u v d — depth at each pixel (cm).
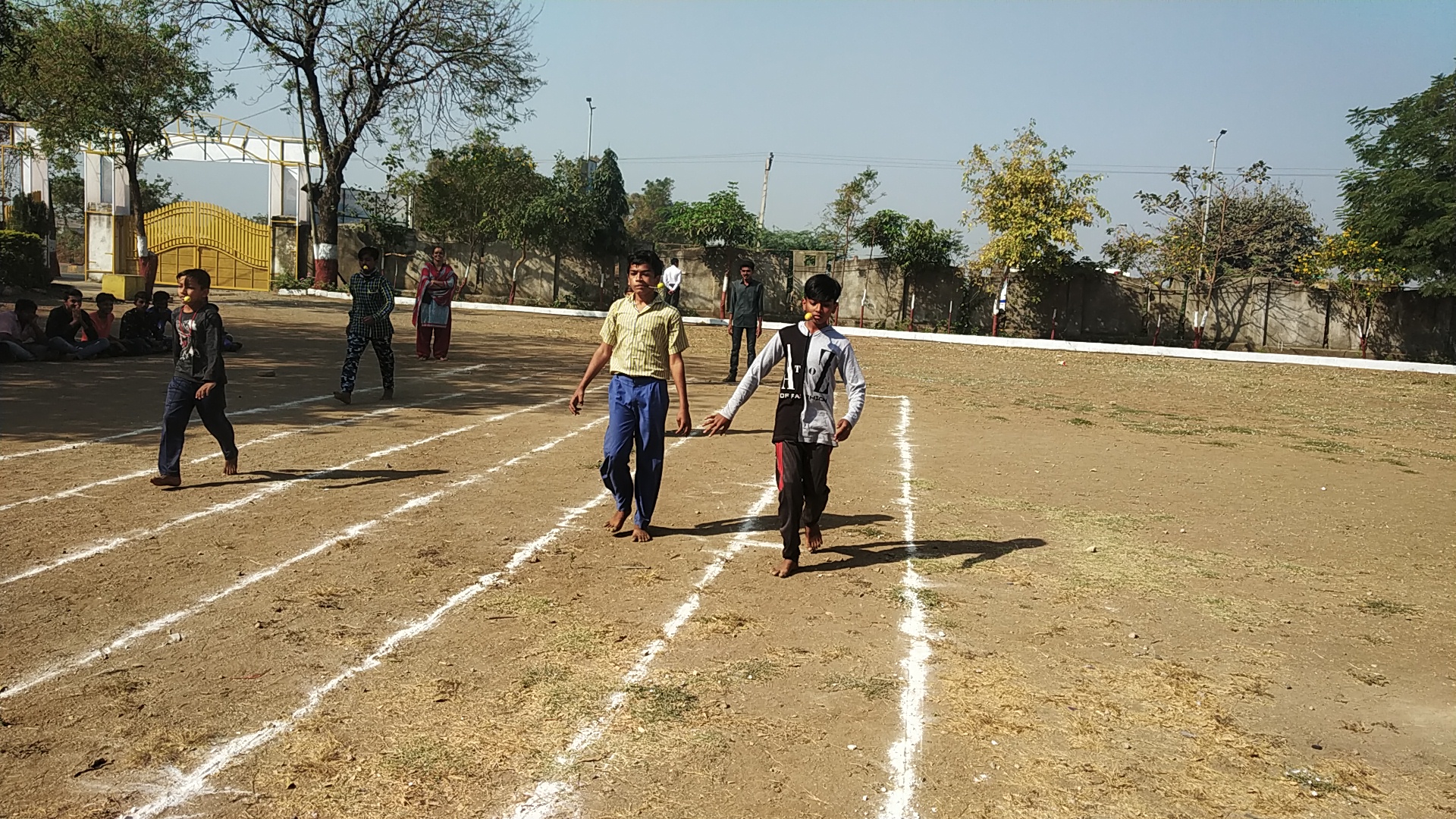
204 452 842
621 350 632
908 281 3375
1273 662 470
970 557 625
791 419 582
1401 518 795
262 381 1280
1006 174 3091
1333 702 427
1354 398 1822
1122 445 1107
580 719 388
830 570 590
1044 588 570
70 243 4844
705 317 3394
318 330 2045
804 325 586
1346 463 1066
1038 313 3300
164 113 2859
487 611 500
